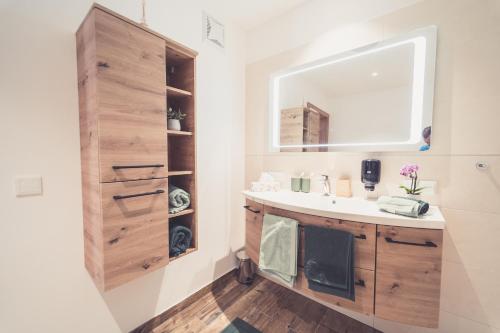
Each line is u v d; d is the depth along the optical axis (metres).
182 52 1.17
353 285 1.00
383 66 1.28
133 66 0.91
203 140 1.61
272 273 1.27
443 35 1.09
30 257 0.91
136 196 0.94
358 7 1.34
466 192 1.07
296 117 1.64
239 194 1.94
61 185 0.97
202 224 1.63
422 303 0.90
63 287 1.00
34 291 0.92
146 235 0.98
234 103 1.85
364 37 1.32
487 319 1.04
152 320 1.33
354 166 1.39
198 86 1.55
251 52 1.88
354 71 1.38
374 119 1.32
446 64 1.09
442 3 1.09
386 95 1.27
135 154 0.93
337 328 1.33
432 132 1.13
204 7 1.56
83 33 0.90
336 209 1.12
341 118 1.43
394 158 1.25
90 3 1.03
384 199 1.06
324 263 1.05
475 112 1.04
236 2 1.55
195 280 1.59
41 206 0.92
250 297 1.62
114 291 1.16
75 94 0.99
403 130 1.23
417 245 0.89
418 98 1.17
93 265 0.95
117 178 0.88
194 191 1.28
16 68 0.85
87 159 0.94
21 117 0.86
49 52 0.92
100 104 0.82
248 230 1.52
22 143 0.87
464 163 1.07
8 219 0.85
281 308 1.50
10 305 0.87
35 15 0.88
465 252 1.08
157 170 1.02
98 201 0.86
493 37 0.99
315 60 1.51
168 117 1.23
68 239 1.00
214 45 1.64
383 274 0.96
